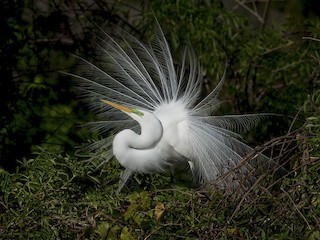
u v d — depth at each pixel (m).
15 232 8.52
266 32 14.41
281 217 8.05
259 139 13.51
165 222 8.48
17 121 14.15
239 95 14.09
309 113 8.79
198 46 13.90
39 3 15.71
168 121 10.91
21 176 9.12
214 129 11.05
